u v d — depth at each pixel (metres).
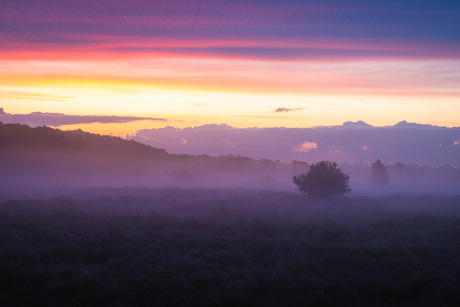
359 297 9.72
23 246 14.64
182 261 12.84
